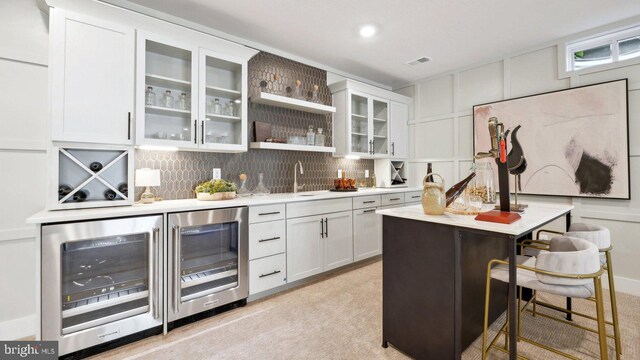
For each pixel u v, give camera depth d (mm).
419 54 3473
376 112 4250
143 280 1992
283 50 3350
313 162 3797
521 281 1471
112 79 2078
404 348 1754
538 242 1969
